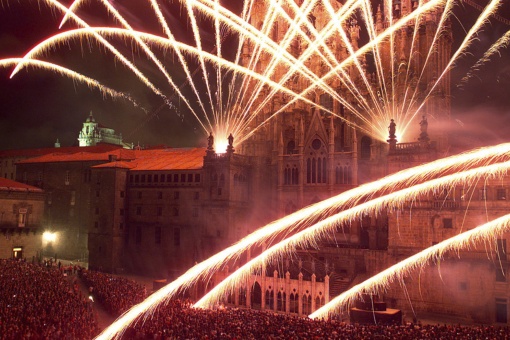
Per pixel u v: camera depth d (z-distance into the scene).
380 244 74.31
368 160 78.88
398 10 80.94
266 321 42.47
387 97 77.50
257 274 67.56
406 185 66.56
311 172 82.81
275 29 91.69
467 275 61.31
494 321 59.72
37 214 103.88
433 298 63.03
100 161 103.94
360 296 55.66
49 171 112.12
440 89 75.00
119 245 96.31
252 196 89.06
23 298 50.50
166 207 93.19
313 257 73.12
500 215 60.59
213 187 86.38
